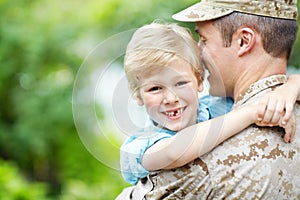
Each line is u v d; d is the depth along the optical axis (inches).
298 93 119.5
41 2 416.8
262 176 115.2
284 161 116.9
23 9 414.3
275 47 120.8
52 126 402.3
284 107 116.2
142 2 307.7
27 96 407.8
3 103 426.6
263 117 115.6
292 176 117.5
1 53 405.4
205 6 122.3
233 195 115.3
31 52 398.9
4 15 412.8
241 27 120.0
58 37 399.5
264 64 121.0
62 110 393.7
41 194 307.7
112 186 340.8
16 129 409.1
